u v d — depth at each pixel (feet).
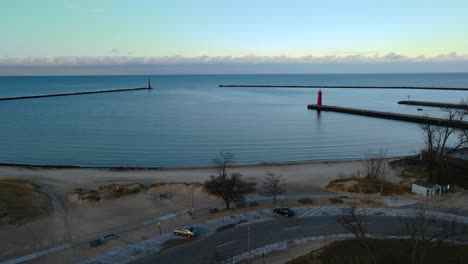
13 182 197.26
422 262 104.83
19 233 135.64
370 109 597.11
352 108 589.73
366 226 129.08
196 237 134.00
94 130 389.19
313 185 199.62
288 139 351.87
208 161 272.10
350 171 232.94
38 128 400.67
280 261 114.83
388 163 244.83
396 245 120.98
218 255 119.55
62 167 248.93
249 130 397.19
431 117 462.60
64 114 520.01
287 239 131.34
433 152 226.17
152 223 147.74
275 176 216.54
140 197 177.27
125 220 151.02
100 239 131.13
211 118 486.79
